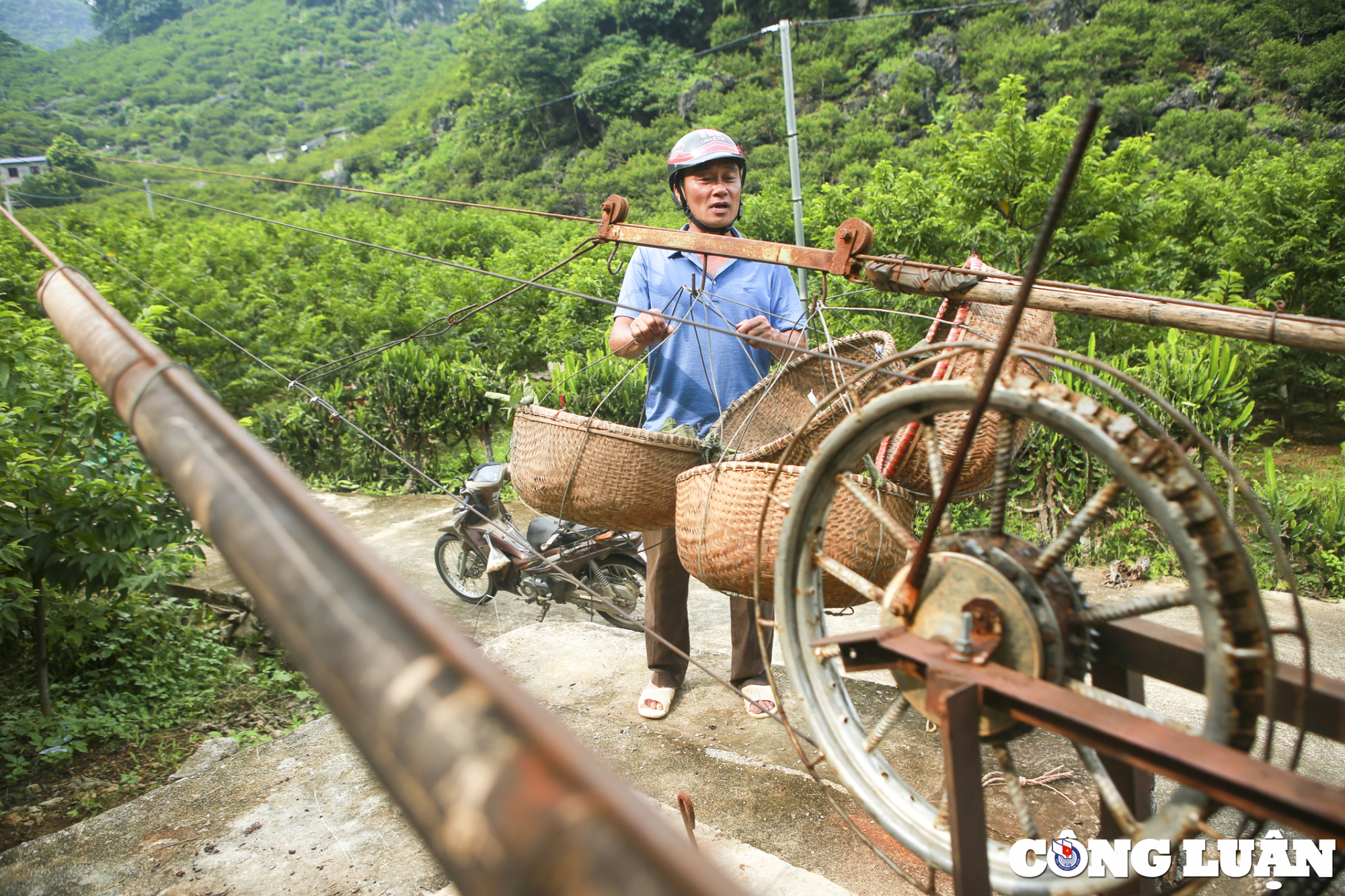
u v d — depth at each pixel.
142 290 13.81
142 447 0.81
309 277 17.02
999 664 1.37
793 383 3.13
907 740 2.94
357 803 2.73
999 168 7.57
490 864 0.29
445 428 9.28
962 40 61.97
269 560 0.51
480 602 5.80
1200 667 1.44
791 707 3.16
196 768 3.61
